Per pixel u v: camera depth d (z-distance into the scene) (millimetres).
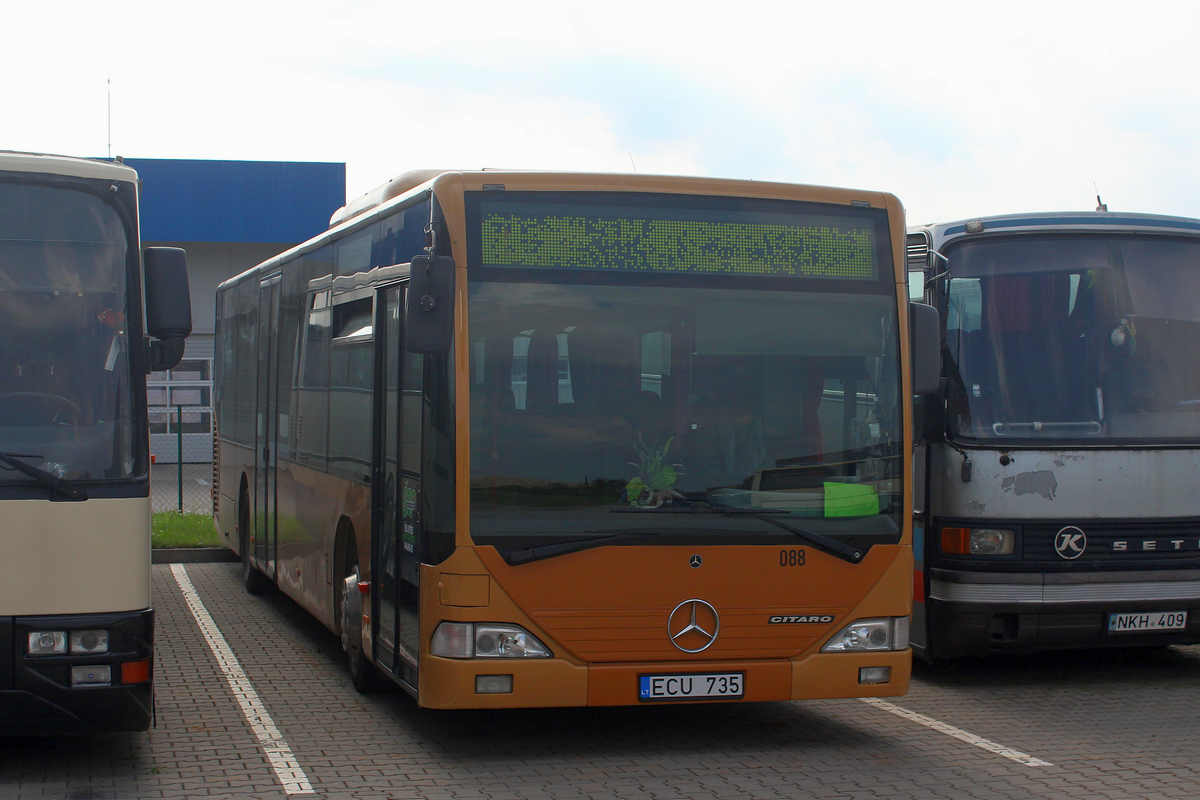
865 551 7098
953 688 9070
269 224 31625
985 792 6340
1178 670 9812
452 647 6555
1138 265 9273
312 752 6965
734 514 6887
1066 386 9000
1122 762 6973
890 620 7129
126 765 6645
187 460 31672
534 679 6586
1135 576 8859
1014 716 8156
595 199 6965
